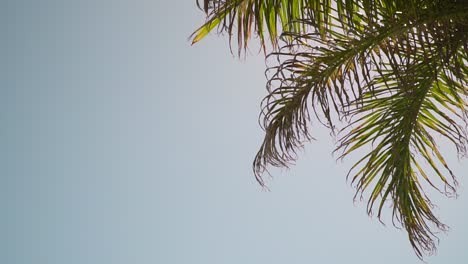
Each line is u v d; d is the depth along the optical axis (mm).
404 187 4484
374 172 4523
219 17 3506
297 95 3863
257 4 3547
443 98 4164
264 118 3938
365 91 3980
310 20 3535
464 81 3896
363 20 3621
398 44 3734
